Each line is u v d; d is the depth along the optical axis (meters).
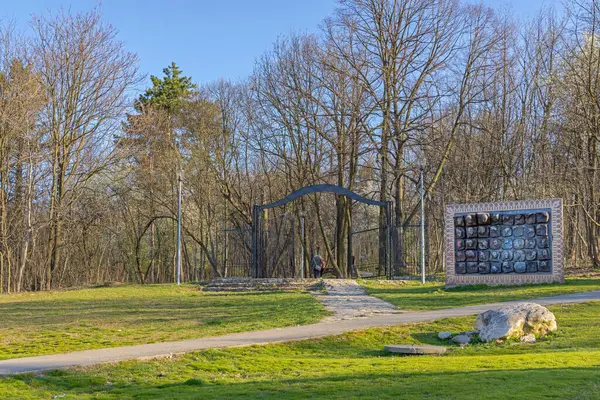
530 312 15.91
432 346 14.63
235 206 50.81
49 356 13.04
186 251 54.69
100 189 47.59
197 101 51.41
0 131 35.75
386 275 36.25
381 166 45.78
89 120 40.97
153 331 17.81
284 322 18.58
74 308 24.91
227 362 13.09
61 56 39.38
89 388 10.89
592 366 11.12
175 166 48.69
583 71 34.66
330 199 56.59
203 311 22.62
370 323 17.77
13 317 22.03
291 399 9.41
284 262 49.12
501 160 43.31
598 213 37.12
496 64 43.72
